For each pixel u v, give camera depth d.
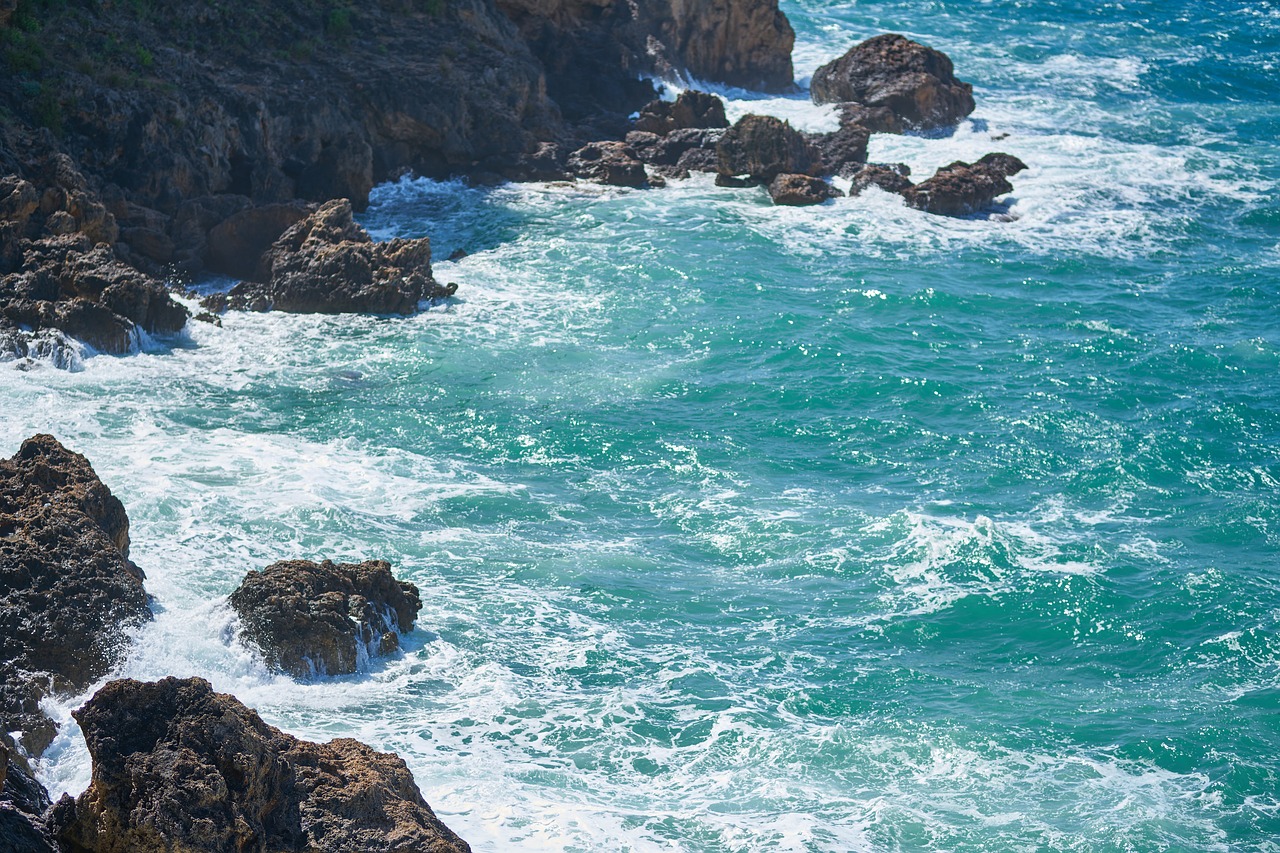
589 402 46.09
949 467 42.59
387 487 39.56
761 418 45.50
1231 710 30.81
